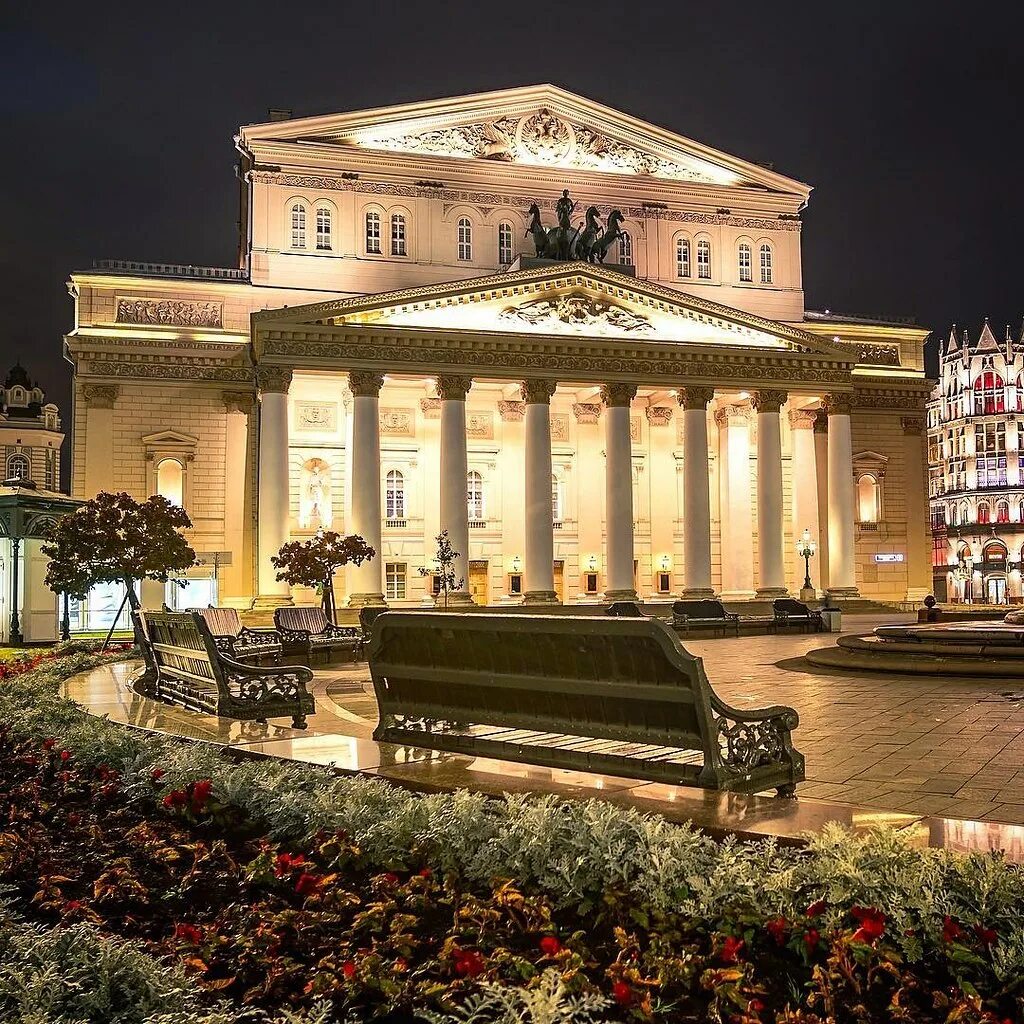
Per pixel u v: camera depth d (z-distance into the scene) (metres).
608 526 58.31
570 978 5.23
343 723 16.39
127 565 35.94
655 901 6.10
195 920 6.78
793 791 9.62
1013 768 11.95
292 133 61.84
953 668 21.92
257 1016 5.28
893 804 10.12
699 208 69.06
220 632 31.45
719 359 60.09
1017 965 5.09
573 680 9.59
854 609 61.03
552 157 66.25
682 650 8.63
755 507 68.69
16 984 5.14
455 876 6.90
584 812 7.18
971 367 119.38
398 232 63.38
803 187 71.19
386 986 5.36
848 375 62.59
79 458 58.06
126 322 59.50
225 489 59.72
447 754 10.62
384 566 63.06
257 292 60.94
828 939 5.47
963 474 119.38
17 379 122.81
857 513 71.94
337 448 62.50
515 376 56.88
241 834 8.50
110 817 9.19
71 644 35.94
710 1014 5.01
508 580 65.12
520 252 65.00
